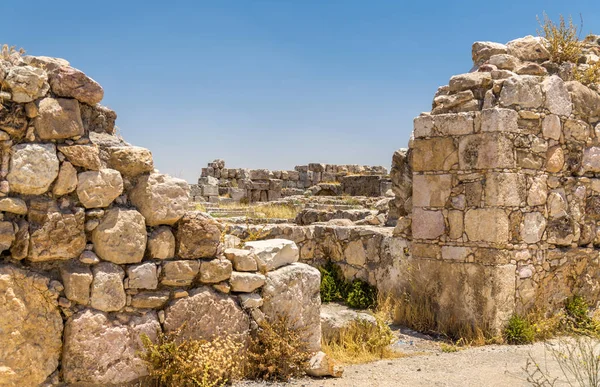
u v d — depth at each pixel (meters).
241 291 5.95
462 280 8.42
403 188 10.19
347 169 33.34
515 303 8.25
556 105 8.83
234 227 10.70
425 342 8.02
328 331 7.45
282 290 6.18
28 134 4.78
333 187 28.11
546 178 8.73
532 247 8.48
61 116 4.89
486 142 8.23
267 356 5.88
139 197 5.32
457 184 8.60
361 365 6.66
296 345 6.02
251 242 6.49
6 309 4.57
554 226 8.83
